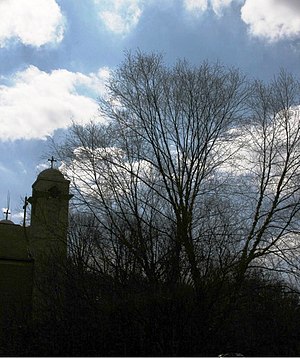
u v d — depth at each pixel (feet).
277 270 67.21
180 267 61.26
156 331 52.60
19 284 74.90
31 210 79.97
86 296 58.54
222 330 56.24
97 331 53.67
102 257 64.28
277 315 63.00
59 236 70.79
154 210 71.61
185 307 53.83
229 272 61.16
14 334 59.52
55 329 55.67
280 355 59.72
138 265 62.69
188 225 66.28
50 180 79.82
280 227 69.36
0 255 77.46
